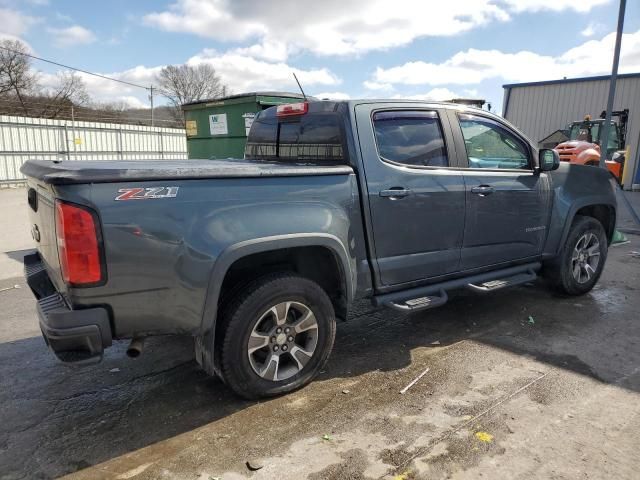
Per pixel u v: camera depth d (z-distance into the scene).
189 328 2.88
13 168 20.56
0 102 40.34
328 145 3.74
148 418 3.11
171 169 2.76
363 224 3.59
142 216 2.66
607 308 5.09
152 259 2.70
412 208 3.81
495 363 3.82
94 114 42.00
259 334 3.18
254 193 3.03
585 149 14.91
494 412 3.11
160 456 2.72
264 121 4.61
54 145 21.97
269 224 3.04
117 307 2.67
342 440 2.83
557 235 4.97
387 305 3.78
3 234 9.94
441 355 3.98
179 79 57.69
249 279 3.20
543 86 21.69
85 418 3.12
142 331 2.78
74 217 2.51
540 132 22.05
